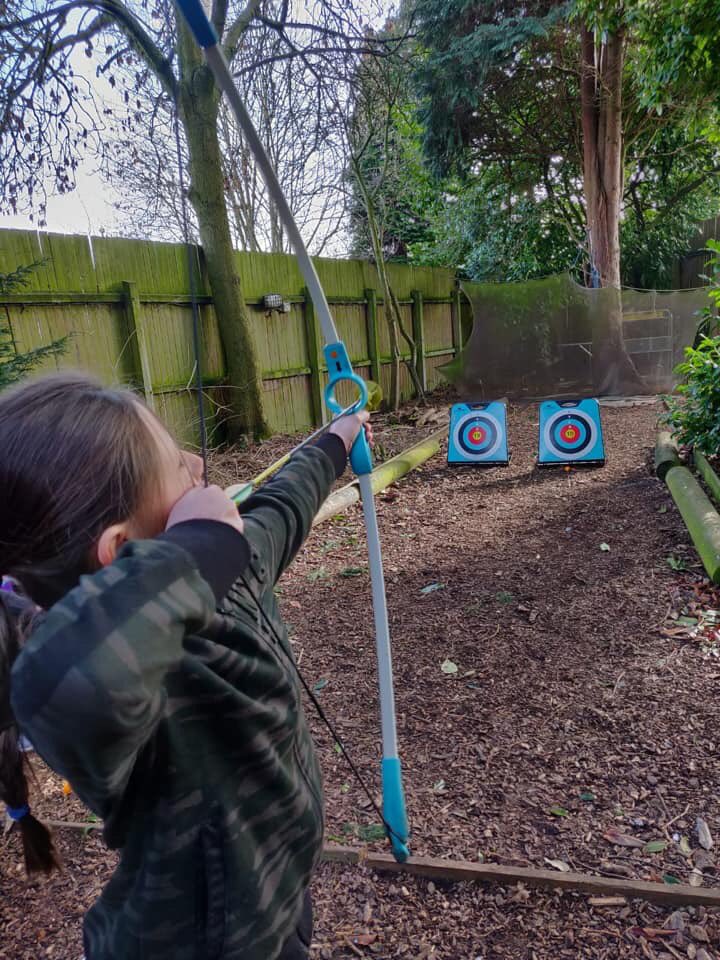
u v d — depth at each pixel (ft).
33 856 3.60
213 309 21.65
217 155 20.43
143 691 1.89
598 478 17.70
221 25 20.35
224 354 21.95
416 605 11.14
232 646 2.74
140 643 1.89
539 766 7.15
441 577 12.16
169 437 2.60
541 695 8.36
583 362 32.50
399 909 5.57
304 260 4.76
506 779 6.99
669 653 8.99
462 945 5.23
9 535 2.29
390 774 5.65
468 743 7.61
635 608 10.30
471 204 42.70
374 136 32.81
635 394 31.94
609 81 32.22
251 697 2.76
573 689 8.43
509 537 13.89
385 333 32.19
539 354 32.78
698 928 5.22
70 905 5.82
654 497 15.44
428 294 36.73
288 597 11.83
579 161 38.19
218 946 2.60
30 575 2.39
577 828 6.28
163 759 2.51
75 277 17.28
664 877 5.67
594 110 33.78
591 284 36.91
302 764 3.12
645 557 12.12
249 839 2.70
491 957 5.11
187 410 20.59
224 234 20.81
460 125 36.19
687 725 7.57
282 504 3.59
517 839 6.19
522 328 32.71
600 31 24.89
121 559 2.06
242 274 22.82
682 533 12.93
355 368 29.84
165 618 1.97
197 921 2.59
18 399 2.36
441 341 38.65
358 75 26.73
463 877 5.79
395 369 29.40
